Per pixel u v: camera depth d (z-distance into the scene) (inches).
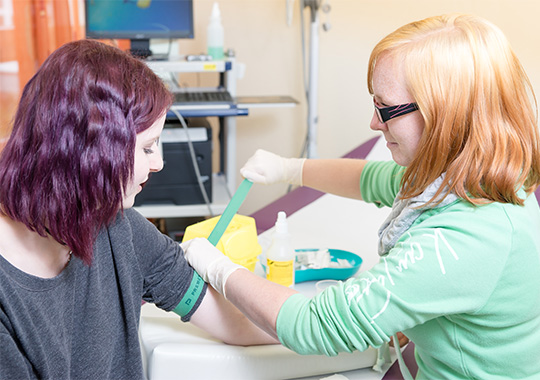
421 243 35.5
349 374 45.6
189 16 104.8
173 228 120.9
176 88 108.0
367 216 74.7
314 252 61.1
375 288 35.9
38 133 30.1
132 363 41.4
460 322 37.7
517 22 97.7
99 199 31.0
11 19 78.2
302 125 128.3
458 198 36.6
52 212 30.6
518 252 35.5
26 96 31.5
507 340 37.8
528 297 36.7
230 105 95.2
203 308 45.5
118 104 30.8
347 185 55.6
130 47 106.4
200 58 100.8
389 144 39.5
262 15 121.6
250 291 40.6
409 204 38.9
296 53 123.5
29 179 30.7
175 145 96.7
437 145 35.4
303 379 45.3
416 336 40.4
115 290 39.8
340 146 127.8
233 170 108.9
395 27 116.0
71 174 30.4
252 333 46.1
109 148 30.5
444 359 39.7
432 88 34.7
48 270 35.0
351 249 65.4
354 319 36.2
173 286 44.6
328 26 106.6
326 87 124.3
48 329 33.7
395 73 36.0
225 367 43.7
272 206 78.9
